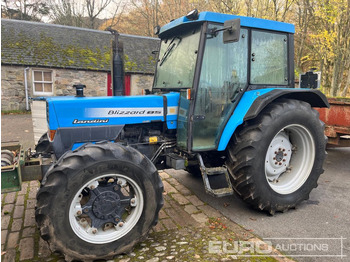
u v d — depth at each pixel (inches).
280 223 114.6
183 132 115.6
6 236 104.3
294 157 134.7
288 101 122.4
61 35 578.2
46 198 82.0
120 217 92.4
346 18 524.4
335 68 574.2
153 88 140.6
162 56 135.9
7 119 417.1
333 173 181.9
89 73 529.0
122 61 123.8
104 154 87.4
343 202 136.3
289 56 134.3
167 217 119.6
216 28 109.7
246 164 112.3
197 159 117.3
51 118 102.5
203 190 149.3
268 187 117.6
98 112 107.4
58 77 508.7
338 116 171.9
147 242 100.7
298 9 609.3
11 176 89.5
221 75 116.5
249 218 119.1
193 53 113.8
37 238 103.0
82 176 84.5
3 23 549.3
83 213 88.4
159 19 863.1
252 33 122.3
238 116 115.6
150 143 119.3
